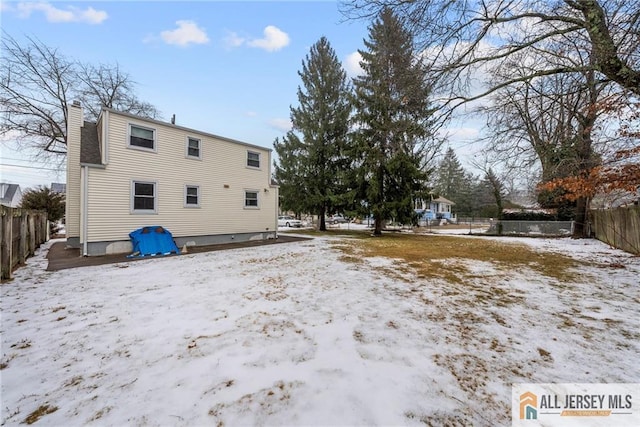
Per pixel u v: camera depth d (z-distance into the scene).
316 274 5.81
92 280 5.24
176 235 10.33
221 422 1.69
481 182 36.44
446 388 2.03
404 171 14.34
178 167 10.37
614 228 9.92
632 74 4.23
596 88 5.81
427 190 14.92
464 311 3.69
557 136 7.96
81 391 1.99
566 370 2.28
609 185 6.00
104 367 2.31
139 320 3.31
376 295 4.37
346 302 4.02
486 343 2.76
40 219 10.67
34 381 2.10
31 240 8.21
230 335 2.92
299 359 2.44
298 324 3.22
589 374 2.22
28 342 2.74
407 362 2.39
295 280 5.29
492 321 3.34
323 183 19.08
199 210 11.08
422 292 4.55
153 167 9.63
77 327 3.10
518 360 2.44
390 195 15.25
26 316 3.41
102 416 1.73
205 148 11.27
